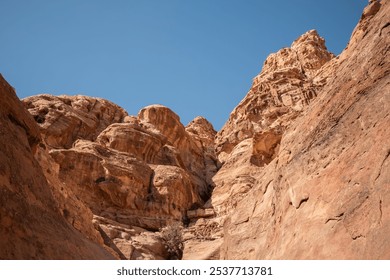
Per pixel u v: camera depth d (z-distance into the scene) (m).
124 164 41.59
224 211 41.00
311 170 12.02
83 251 11.34
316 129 12.98
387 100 9.84
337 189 10.24
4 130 10.17
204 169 57.31
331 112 12.45
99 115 53.31
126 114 56.81
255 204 17.56
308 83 65.00
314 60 72.94
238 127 63.69
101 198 38.22
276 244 12.38
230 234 17.77
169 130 55.84
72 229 12.38
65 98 52.78
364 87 11.19
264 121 61.41
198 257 32.06
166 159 48.81
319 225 10.19
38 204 10.29
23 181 9.91
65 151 38.91
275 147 48.69
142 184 41.09
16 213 8.89
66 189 19.86
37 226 9.54
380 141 9.37
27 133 11.74
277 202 13.91
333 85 13.23
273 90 67.06
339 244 9.00
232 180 46.50
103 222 34.88
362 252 8.17
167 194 41.19
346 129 11.21
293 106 61.91
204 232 37.09
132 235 34.06
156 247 33.12
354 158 10.19
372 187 8.88
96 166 39.44
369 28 12.86
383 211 8.17
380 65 10.87
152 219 38.78
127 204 38.84
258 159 49.03
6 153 9.64
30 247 8.72
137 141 47.16
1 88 10.85
